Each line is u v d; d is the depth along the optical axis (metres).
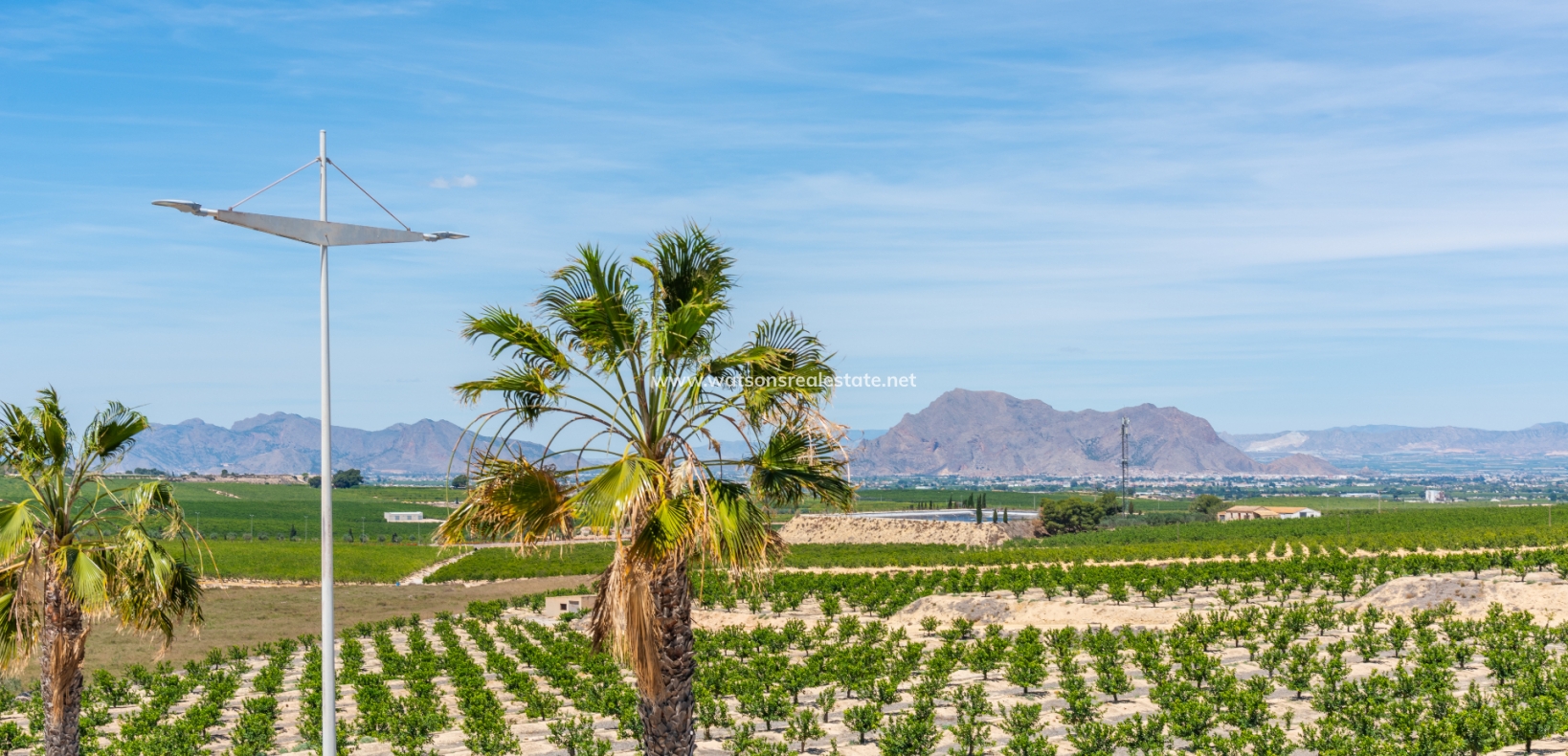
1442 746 20.52
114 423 20.02
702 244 15.79
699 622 50.81
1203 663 30.47
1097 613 48.34
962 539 134.12
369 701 33.31
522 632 57.94
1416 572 56.78
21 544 18.88
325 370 14.98
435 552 126.38
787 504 16.41
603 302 14.81
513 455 15.43
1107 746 23.05
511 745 25.66
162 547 20.14
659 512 14.34
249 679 44.16
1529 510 148.75
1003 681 33.62
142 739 28.84
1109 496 183.88
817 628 46.16
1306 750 22.77
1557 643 34.25
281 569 102.88
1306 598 51.56
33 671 43.09
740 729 25.36
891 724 24.97
